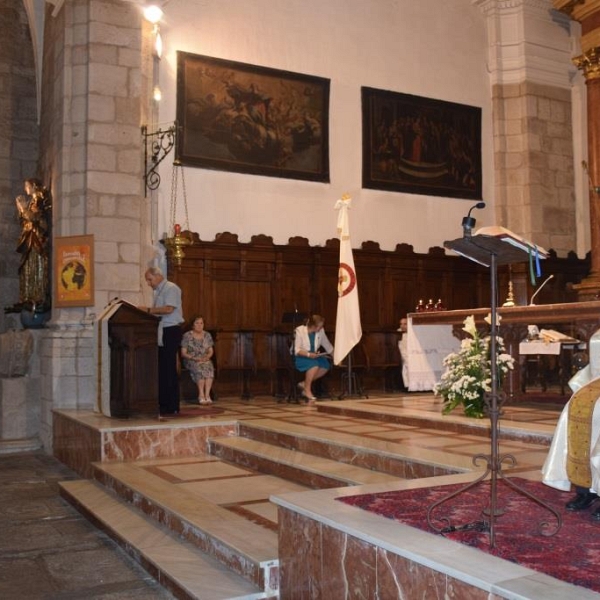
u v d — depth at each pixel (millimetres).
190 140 11664
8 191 13320
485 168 14555
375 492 4188
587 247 14789
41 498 7273
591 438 3633
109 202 10180
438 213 13922
